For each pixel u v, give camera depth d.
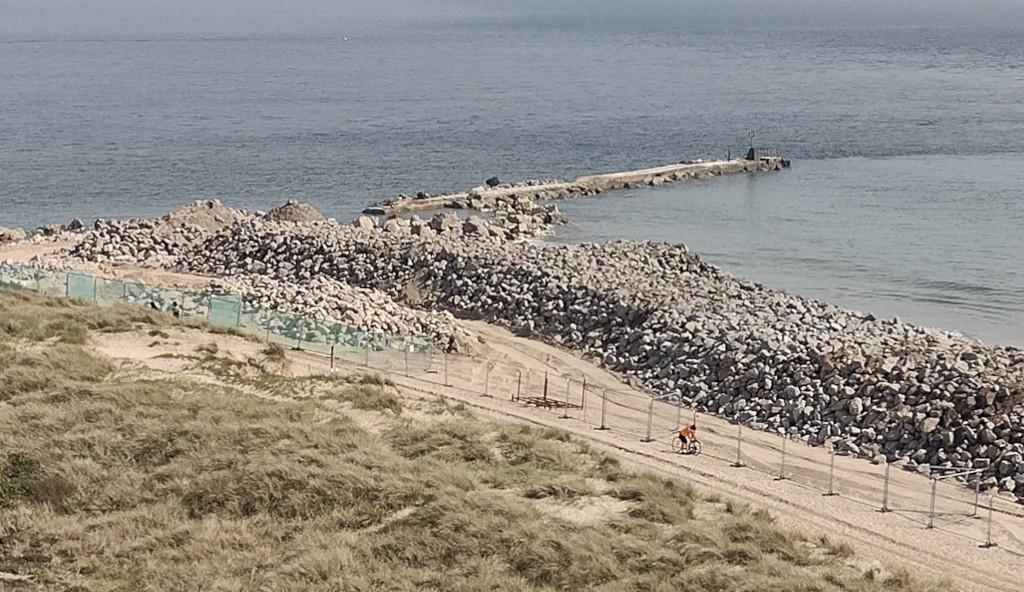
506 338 53.06
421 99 198.25
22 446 27.53
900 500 34.53
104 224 77.06
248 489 25.94
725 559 25.00
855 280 72.25
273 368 39.00
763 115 169.12
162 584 21.55
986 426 38.09
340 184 114.31
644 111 177.88
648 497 28.36
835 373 42.41
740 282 63.53
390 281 61.06
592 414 42.31
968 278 72.31
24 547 22.89
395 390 39.59
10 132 147.88
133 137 145.38
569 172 123.06
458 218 89.00
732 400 43.66
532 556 23.55
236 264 66.38
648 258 65.94
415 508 25.64
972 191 104.62
